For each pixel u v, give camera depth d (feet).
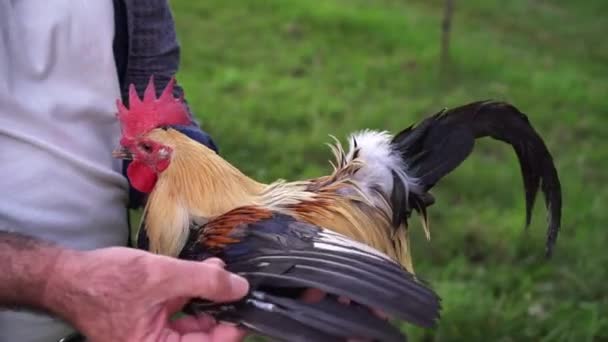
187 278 3.41
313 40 17.54
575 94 16.58
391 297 3.46
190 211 4.07
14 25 3.80
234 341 3.54
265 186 4.26
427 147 4.54
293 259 3.60
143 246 4.16
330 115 13.85
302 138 12.68
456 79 16.38
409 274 3.62
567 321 8.23
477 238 10.15
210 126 12.44
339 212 4.08
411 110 14.30
